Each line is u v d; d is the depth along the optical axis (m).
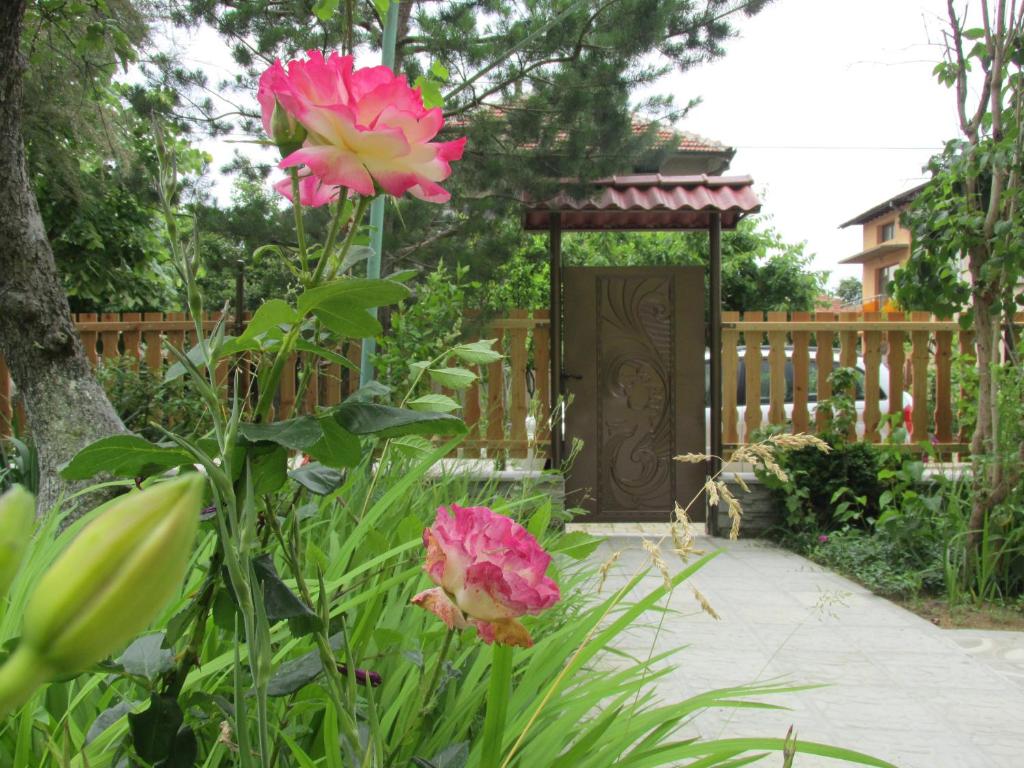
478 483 3.57
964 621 4.15
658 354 6.44
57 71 5.53
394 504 2.23
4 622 1.15
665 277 6.44
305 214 5.63
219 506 0.73
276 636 1.24
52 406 3.02
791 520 5.85
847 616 4.13
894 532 4.91
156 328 6.54
